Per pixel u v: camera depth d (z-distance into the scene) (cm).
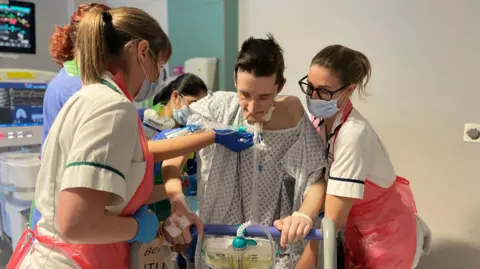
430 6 210
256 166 134
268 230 116
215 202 137
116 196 94
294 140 136
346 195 126
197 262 134
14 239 246
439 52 210
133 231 101
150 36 103
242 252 118
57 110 138
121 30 99
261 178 136
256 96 120
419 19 214
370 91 232
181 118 191
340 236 156
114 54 100
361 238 150
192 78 214
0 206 271
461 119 207
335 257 107
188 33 317
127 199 101
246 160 136
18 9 312
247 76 117
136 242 107
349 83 134
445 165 213
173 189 125
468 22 201
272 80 118
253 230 116
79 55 102
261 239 120
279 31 269
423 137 218
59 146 99
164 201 158
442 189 215
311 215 124
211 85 290
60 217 87
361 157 129
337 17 241
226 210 137
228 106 141
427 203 221
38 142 270
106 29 97
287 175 137
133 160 102
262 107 123
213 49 295
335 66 132
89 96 95
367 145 132
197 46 310
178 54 329
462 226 212
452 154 211
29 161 237
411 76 219
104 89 97
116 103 93
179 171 136
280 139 135
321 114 137
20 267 110
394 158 228
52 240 104
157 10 343
